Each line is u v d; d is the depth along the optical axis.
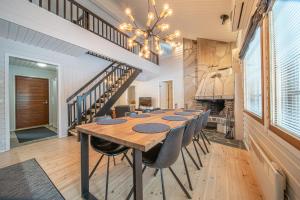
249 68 2.67
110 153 1.50
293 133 0.99
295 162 0.91
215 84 4.70
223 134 4.05
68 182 1.78
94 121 1.98
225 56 5.17
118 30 4.55
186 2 3.43
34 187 1.68
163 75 7.23
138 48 5.56
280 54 1.24
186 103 5.81
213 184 1.74
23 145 3.15
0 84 2.79
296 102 1.01
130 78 5.21
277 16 1.28
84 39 3.33
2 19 2.12
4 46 2.84
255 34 2.06
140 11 4.81
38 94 5.40
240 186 1.69
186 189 1.65
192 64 5.79
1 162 2.32
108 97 4.55
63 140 3.52
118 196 1.54
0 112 2.79
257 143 1.75
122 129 1.43
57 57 3.79
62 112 3.89
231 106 4.25
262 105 1.58
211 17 3.81
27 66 5.00
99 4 4.71
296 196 0.89
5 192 1.60
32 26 2.43
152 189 1.65
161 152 1.22
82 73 4.54
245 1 1.94
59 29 2.83
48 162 2.32
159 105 7.41
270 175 1.12
